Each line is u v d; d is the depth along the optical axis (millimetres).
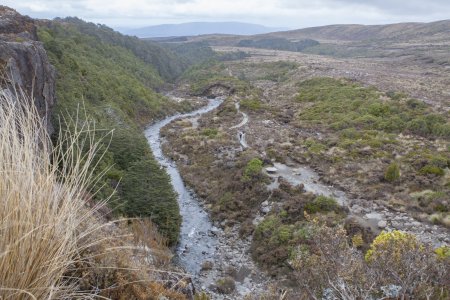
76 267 3670
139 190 19500
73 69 45938
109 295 3801
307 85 67188
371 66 88062
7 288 2240
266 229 19156
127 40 110438
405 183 21875
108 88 51781
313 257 6770
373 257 6352
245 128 41750
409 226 17219
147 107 57906
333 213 18734
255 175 25172
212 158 32969
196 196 26859
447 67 81312
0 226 2445
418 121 35500
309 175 25609
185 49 177625
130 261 4625
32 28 27266
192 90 84500
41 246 2611
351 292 5660
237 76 95062
